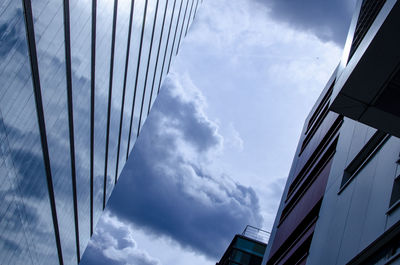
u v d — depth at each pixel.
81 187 29.72
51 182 22.20
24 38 14.18
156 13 34.94
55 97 19.00
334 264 15.28
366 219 14.12
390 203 12.80
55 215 24.72
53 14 16.05
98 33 22.94
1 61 12.92
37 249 22.77
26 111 15.94
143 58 35.91
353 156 18.78
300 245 23.61
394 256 11.41
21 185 17.58
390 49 9.70
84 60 21.92
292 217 30.02
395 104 10.84
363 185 15.97
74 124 23.41
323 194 22.86
